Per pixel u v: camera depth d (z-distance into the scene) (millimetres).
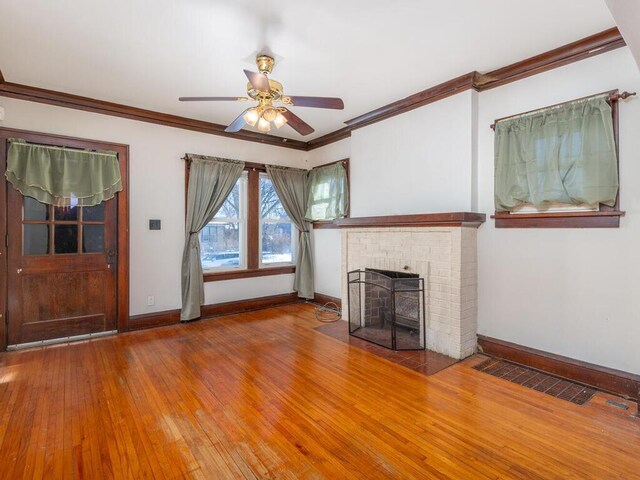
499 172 3055
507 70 2984
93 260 3732
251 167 4922
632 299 2416
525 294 2959
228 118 4262
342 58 2830
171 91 3449
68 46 2611
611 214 2467
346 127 4652
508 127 3008
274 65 2930
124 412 2236
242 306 4844
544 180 2758
